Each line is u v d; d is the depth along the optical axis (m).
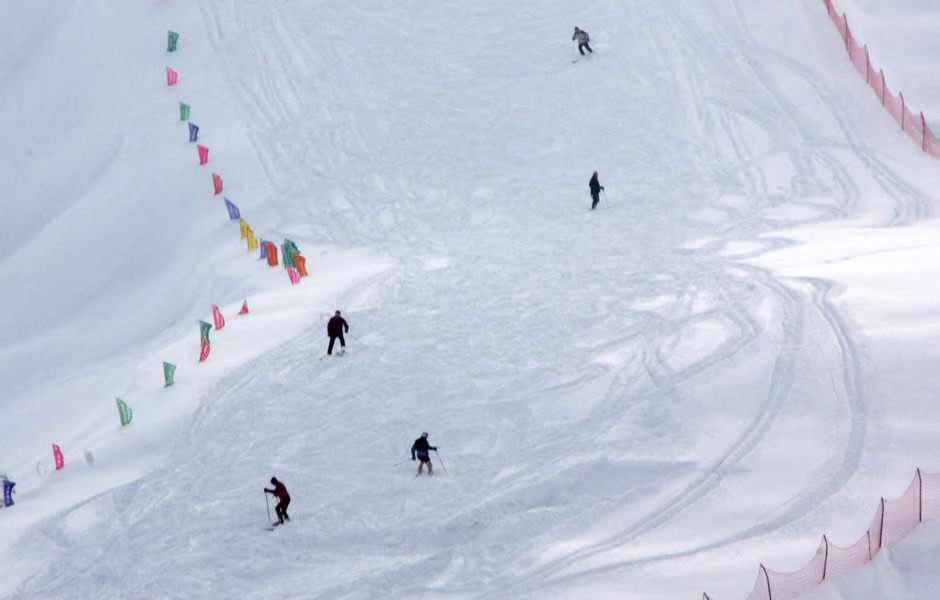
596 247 106.31
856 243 94.31
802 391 68.19
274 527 69.12
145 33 168.50
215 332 101.88
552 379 79.19
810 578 49.97
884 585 49.84
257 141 142.38
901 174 114.69
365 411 81.19
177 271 124.50
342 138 139.25
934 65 134.50
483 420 75.88
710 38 141.88
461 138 134.75
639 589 53.34
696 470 63.25
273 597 61.31
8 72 171.25
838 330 74.38
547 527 61.94
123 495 77.88
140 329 118.88
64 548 72.94
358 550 64.75
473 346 88.06
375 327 95.69
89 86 162.00
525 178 125.25
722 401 69.56
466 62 148.12
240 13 167.50
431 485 69.50
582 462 66.50
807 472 60.41
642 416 70.75
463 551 61.53
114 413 92.38
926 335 70.88
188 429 85.00
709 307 84.88
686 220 110.44
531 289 98.00
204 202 134.75
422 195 126.12
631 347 81.06
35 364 118.25
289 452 77.81
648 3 150.88
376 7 162.88
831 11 141.75
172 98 154.12
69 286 129.88
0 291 131.38
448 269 106.88
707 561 54.62
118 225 135.88
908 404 64.25
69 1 182.00
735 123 127.69
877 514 52.34
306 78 151.12
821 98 129.62
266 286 113.25
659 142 127.06
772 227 105.75
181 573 65.81
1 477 88.31
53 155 152.25
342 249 118.12
